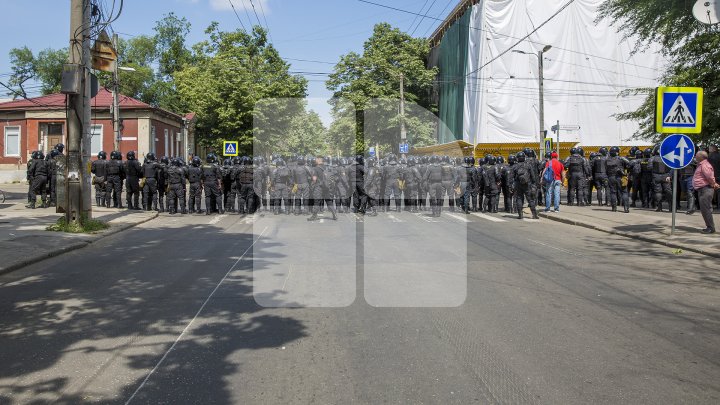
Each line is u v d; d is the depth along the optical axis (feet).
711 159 54.13
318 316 19.24
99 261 30.63
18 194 89.56
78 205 42.32
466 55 140.26
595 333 17.37
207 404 12.34
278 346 16.17
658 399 12.53
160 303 21.18
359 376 13.88
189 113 167.84
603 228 43.83
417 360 14.98
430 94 136.98
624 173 56.54
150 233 43.34
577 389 13.05
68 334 17.46
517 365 14.60
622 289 23.48
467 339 16.75
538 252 33.35
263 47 119.44
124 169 63.87
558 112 134.41
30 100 121.39
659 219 49.08
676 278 25.79
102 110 122.62
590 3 134.72
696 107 37.55
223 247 35.37
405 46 132.67
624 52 136.26
